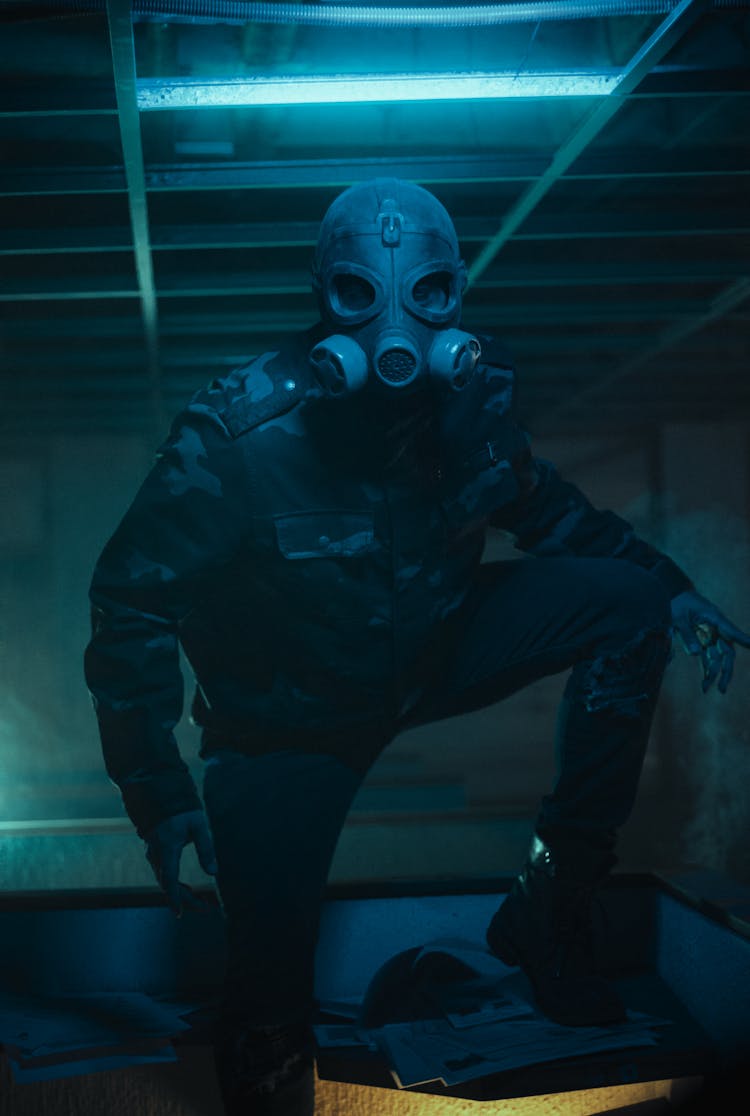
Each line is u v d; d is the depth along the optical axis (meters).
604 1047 1.43
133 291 3.85
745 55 2.50
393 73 2.44
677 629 1.66
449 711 1.59
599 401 6.62
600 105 2.56
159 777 1.32
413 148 3.01
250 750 1.45
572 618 1.53
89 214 3.33
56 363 4.96
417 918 1.82
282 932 1.34
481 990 1.65
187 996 1.72
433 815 5.42
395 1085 1.39
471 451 1.42
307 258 3.85
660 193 3.39
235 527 1.34
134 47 2.23
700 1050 1.46
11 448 8.24
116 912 1.76
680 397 6.60
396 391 1.27
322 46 2.43
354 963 1.80
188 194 3.36
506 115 2.95
